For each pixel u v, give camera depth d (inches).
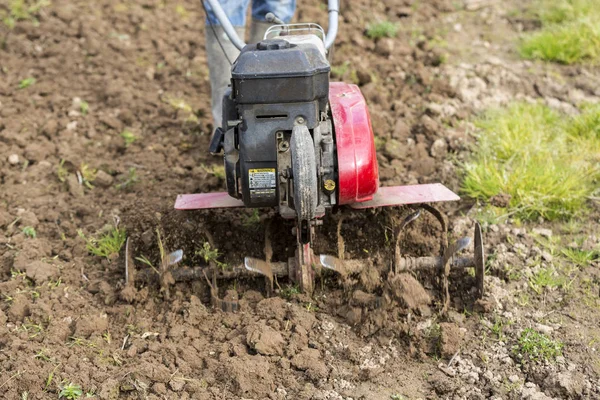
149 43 255.9
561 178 215.9
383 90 239.5
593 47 246.4
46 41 255.3
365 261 197.9
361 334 194.9
